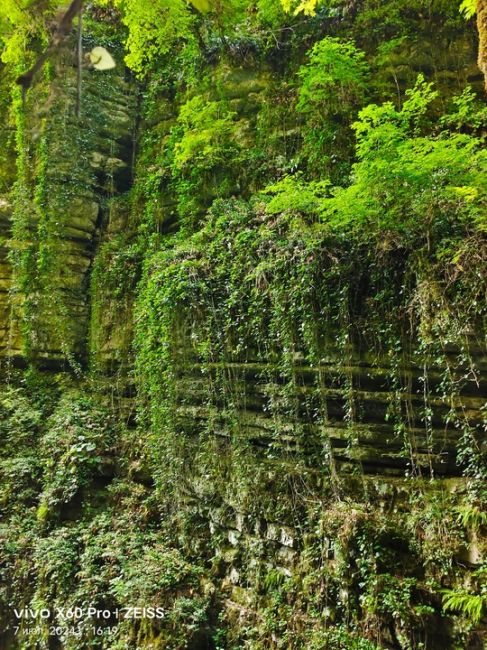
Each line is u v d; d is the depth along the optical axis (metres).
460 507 4.50
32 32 3.33
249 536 6.02
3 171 10.64
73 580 6.68
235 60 9.09
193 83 9.76
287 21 8.59
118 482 7.90
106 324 9.42
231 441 6.55
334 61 6.88
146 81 11.30
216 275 6.96
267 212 6.43
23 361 9.52
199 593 6.15
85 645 6.04
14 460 8.19
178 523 6.93
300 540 5.47
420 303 4.94
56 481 7.76
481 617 4.07
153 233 9.27
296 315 5.93
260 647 5.28
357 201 5.30
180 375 7.35
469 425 4.63
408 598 4.40
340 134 7.15
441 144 4.77
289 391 5.91
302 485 5.65
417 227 5.15
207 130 8.31
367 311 5.50
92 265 10.16
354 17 7.92
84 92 10.67
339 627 4.82
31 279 9.75
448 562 4.38
